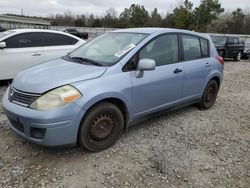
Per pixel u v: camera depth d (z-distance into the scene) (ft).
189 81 15.75
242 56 65.00
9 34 22.99
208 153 12.40
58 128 10.21
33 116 10.07
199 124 15.76
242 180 10.53
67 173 10.32
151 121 15.72
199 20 163.22
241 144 13.58
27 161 10.98
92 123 11.32
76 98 10.50
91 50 14.24
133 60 12.63
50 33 25.13
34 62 23.93
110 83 11.56
